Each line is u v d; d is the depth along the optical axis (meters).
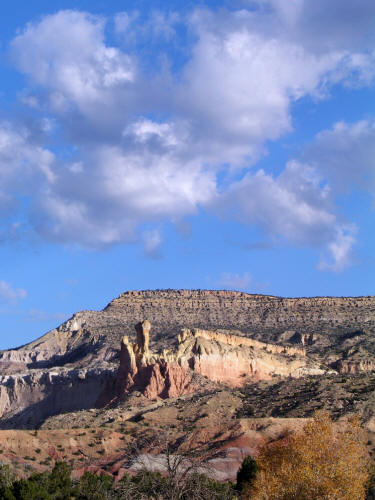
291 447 80.12
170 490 59.00
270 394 186.00
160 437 67.75
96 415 181.25
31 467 132.75
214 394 183.00
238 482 95.44
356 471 75.25
